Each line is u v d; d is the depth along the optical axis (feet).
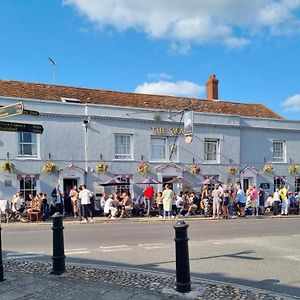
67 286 22.31
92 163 76.48
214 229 52.06
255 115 99.76
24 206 66.85
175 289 21.50
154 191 80.74
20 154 71.61
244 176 91.09
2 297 20.31
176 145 84.12
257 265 29.14
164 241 41.01
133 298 20.15
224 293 20.94
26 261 29.66
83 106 76.18
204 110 93.50
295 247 37.11
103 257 32.27
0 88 76.13
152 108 83.92
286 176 96.53
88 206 65.05
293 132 98.22
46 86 82.48
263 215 78.69
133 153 80.23
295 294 21.80
